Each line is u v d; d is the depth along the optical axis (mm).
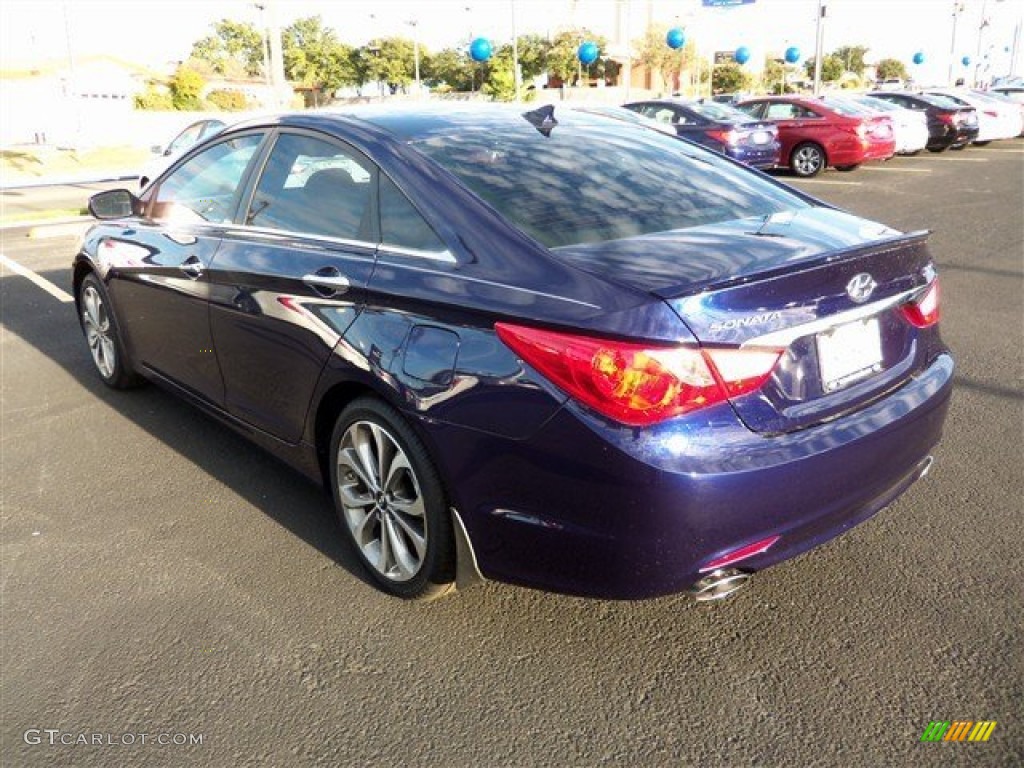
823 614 2824
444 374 2533
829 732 2328
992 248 8914
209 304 3639
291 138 3529
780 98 17172
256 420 3559
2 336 6453
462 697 2514
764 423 2332
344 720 2441
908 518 3398
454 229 2730
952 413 4477
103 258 4621
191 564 3252
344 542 3387
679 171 3244
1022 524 3314
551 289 2396
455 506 2600
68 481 3982
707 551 2291
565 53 61812
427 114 3410
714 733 2344
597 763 2258
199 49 86312
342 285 2914
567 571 2416
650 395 2191
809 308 2412
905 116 18875
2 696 2578
